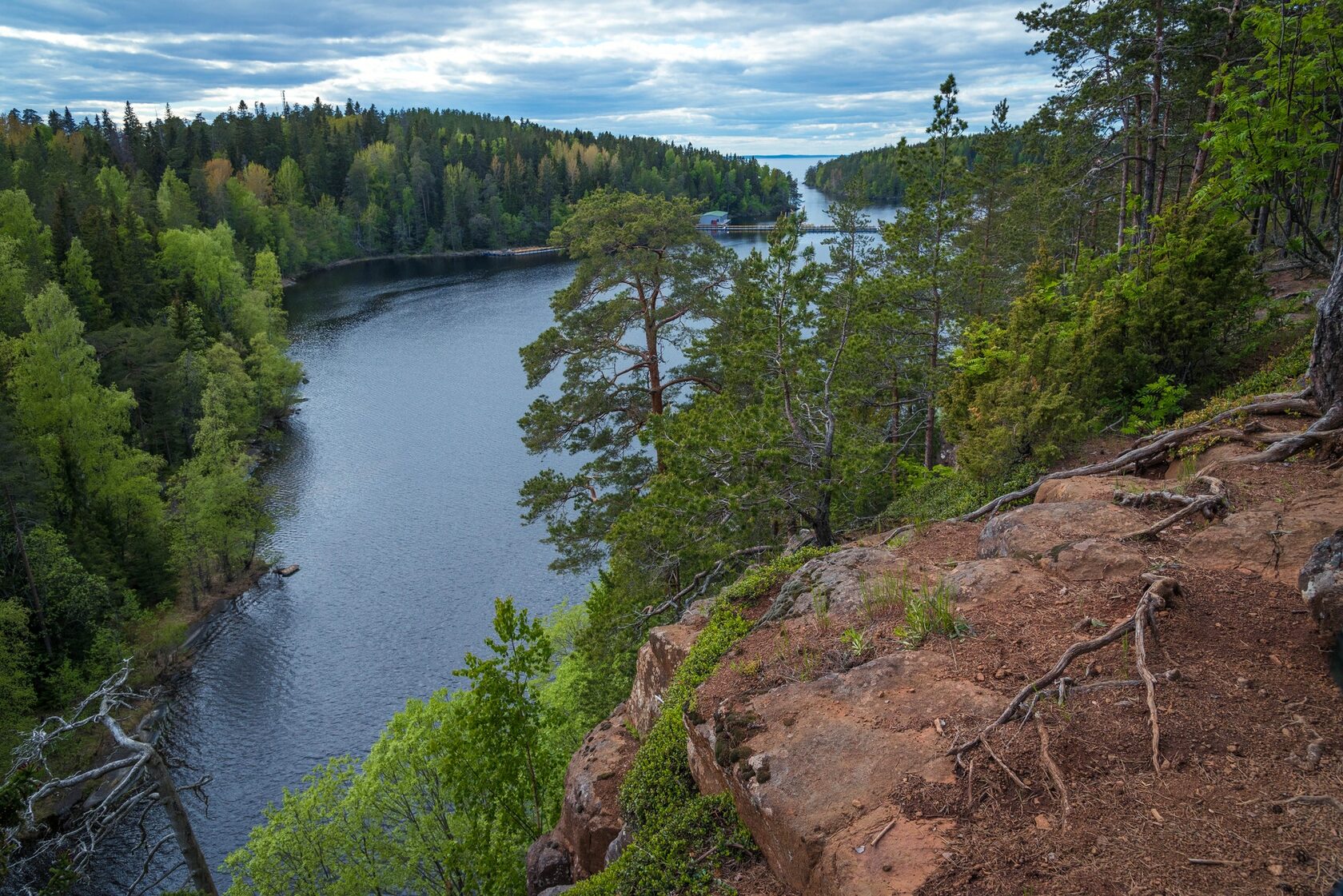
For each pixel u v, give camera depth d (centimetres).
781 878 533
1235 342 1332
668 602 1672
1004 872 427
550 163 17900
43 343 4253
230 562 4297
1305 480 762
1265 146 1211
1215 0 2097
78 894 2331
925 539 1010
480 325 9325
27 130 13775
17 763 1451
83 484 4081
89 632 3391
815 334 2044
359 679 3419
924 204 2358
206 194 11688
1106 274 1812
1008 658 607
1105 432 1288
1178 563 673
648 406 2850
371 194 15388
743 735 609
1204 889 384
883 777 522
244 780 2842
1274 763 452
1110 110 2433
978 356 1750
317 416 6612
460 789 1590
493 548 4538
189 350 6181
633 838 712
